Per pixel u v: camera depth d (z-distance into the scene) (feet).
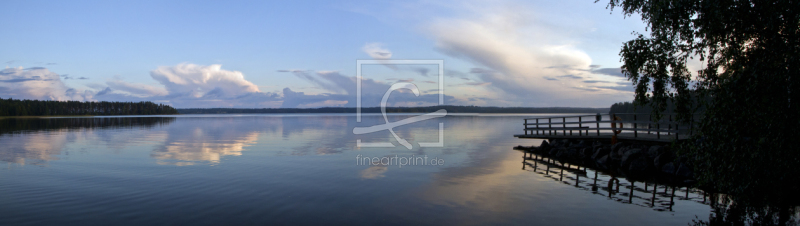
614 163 52.54
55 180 41.45
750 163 25.32
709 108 26.02
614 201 32.37
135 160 58.08
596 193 35.42
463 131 135.85
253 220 27.58
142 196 34.14
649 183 39.83
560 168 50.93
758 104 23.36
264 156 63.36
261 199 33.45
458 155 65.36
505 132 129.70
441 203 32.22
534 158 61.57
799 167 24.31
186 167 51.08
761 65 22.89
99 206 30.73
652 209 29.78
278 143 87.66
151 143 87.56
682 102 27.14
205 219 27.68
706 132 26.13
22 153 67.10
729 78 24.73
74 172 46.91
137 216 28.19
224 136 110.42
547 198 33.60
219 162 56.03
